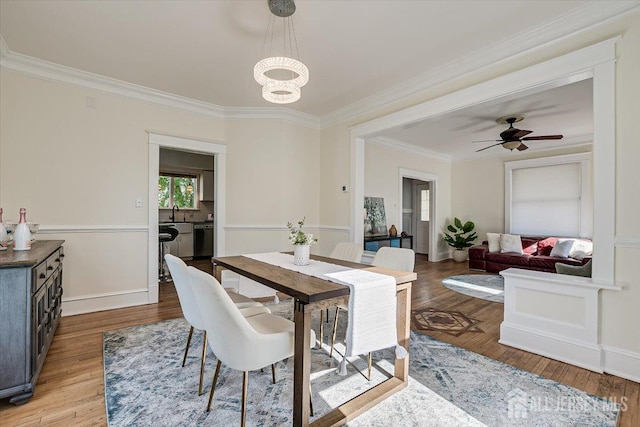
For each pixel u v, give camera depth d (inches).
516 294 99.3
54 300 97.7
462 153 279.1
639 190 77.8
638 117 77.8
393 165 246.2
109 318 122.3
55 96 122.3
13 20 91.6
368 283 66.7
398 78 128.6
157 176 147.0
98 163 131.7
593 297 83.7
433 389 74.6
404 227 330.6
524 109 159.6
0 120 112.0
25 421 61.8
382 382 76.2
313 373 82.4
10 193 113.9
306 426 58.9
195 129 158.2
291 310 133.0
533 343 94.8
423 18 90.0
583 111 162.1
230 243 166.4
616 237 81.0
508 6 84.4
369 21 91.5
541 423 62.3
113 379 77.5
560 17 88.3
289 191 172.6
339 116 170.2
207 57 113.8
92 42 103.9
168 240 183.5
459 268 244.5
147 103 144.3
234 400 69.6
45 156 120.3
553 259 198.7
